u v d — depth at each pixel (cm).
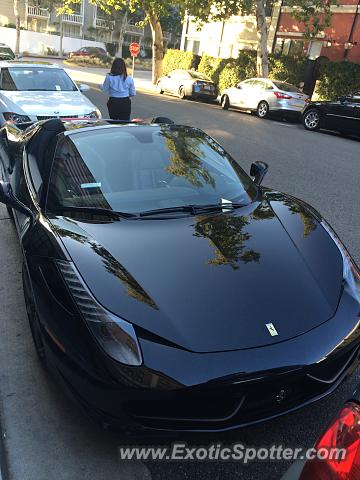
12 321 334
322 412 257
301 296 238
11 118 753
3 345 308
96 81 2509
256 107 1708
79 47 5669
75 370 216
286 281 245
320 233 295
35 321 264
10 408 256
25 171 369
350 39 2016
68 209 299
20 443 235
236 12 1895
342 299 246
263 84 1711
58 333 226
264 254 263
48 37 5403
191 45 2819
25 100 793
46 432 242
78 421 249
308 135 1306
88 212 295
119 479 220
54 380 248
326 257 271
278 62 2072
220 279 241
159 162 343
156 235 273
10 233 482
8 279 390
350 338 229
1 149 504
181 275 241
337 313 237
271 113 1652
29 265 268
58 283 240
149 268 244
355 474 129
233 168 367
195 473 223
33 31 5631
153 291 230
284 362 210
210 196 325
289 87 1689
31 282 260
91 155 336
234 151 957
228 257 258
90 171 324
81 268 242
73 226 280
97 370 208
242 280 242
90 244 261
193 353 206
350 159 969
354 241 500
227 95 1847
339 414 145
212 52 2678
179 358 204
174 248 262
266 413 218
